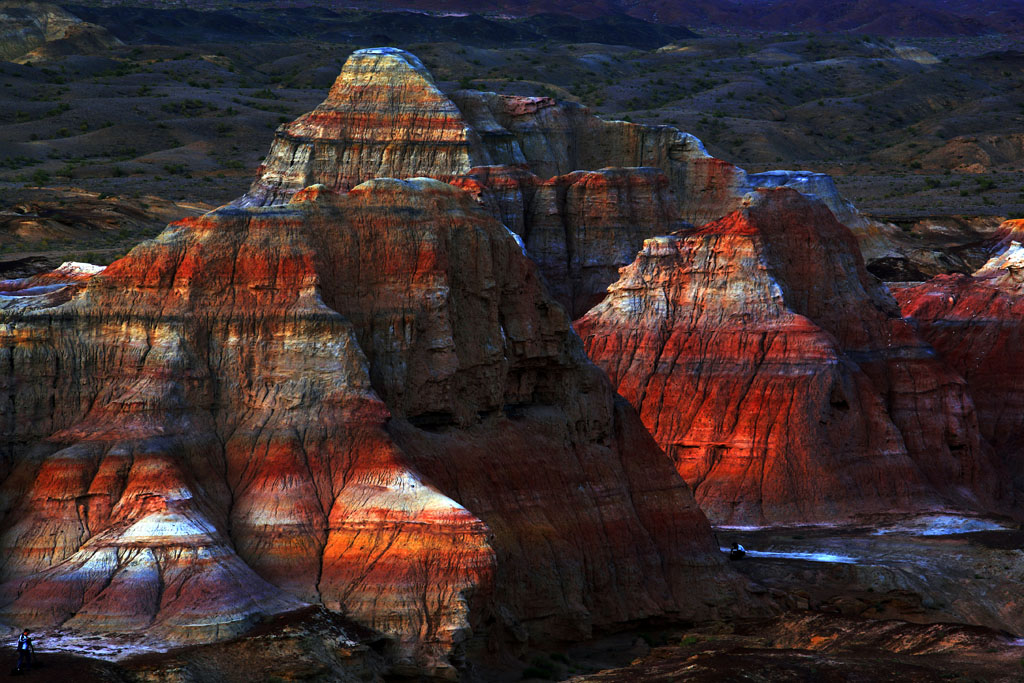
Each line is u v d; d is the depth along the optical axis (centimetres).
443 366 8819
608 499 9619
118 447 7750
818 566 11494
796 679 7944
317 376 8231
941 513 13662
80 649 6719
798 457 14012
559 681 7931
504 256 9612
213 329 8344
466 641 7419
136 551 7225
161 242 8562
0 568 7412
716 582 9931
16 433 8056
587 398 9981
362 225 8956
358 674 6931
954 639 9312
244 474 7969
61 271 10638
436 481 8375
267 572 7519
